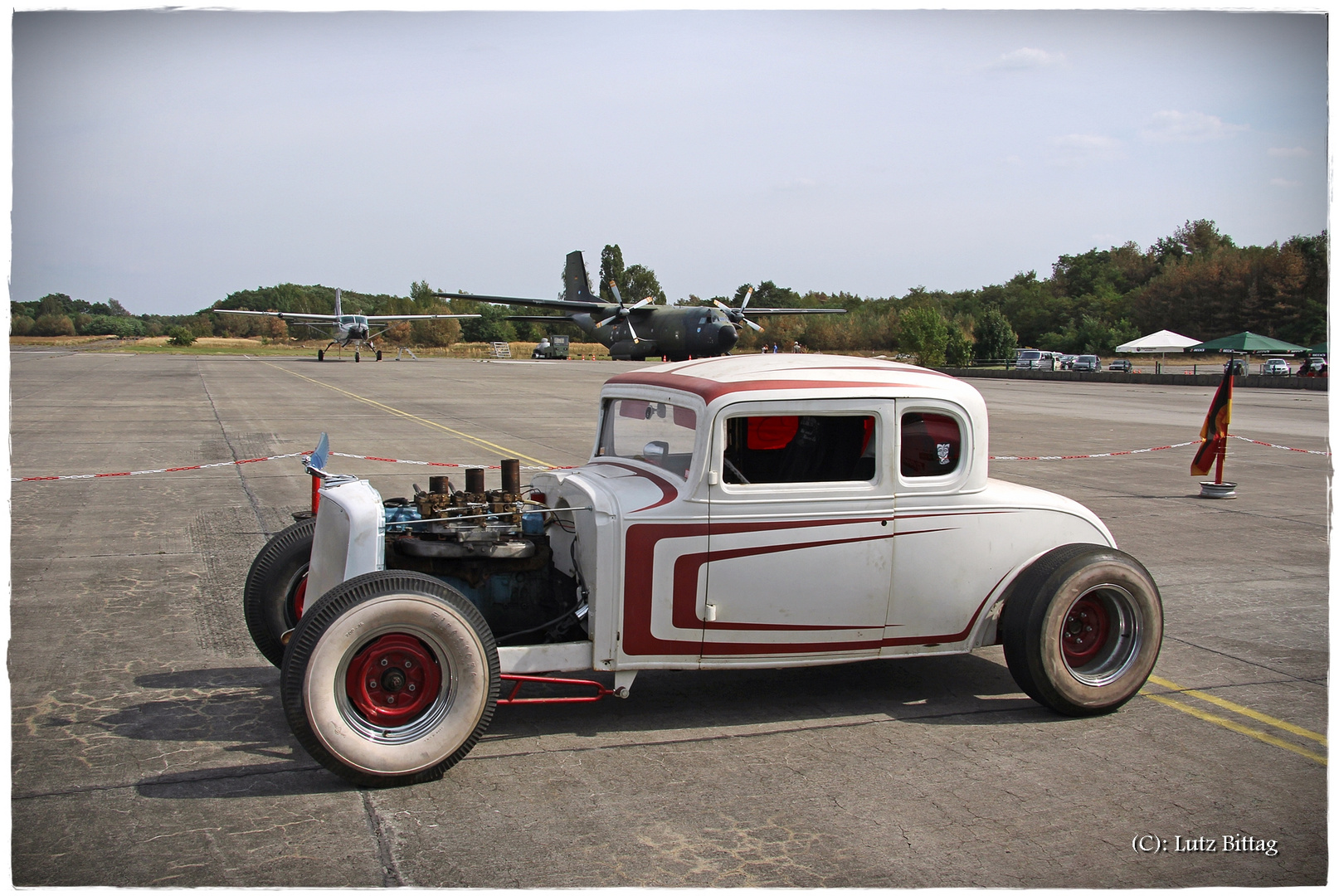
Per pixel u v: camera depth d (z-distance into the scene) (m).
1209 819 3.36
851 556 4.12
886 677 4.92
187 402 23.14
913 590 4.23
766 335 75.81
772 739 4.07
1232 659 5.23
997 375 48.53
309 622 3.44
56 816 3.29
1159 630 4.36
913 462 4.21
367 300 133.50
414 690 3.62
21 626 5.57
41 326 114.94
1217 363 58.44
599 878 2.92
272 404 23.12
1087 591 4.20
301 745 3.58
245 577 6.74
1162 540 8.54
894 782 3.64
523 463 12.84
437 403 24.23
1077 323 79.06
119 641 5.31
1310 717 4.36
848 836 3.21
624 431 4.75
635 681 4.81
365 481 4.36
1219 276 68.06
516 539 4.15
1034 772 3.74
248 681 4.71
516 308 110.44
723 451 3.95
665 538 3.92
